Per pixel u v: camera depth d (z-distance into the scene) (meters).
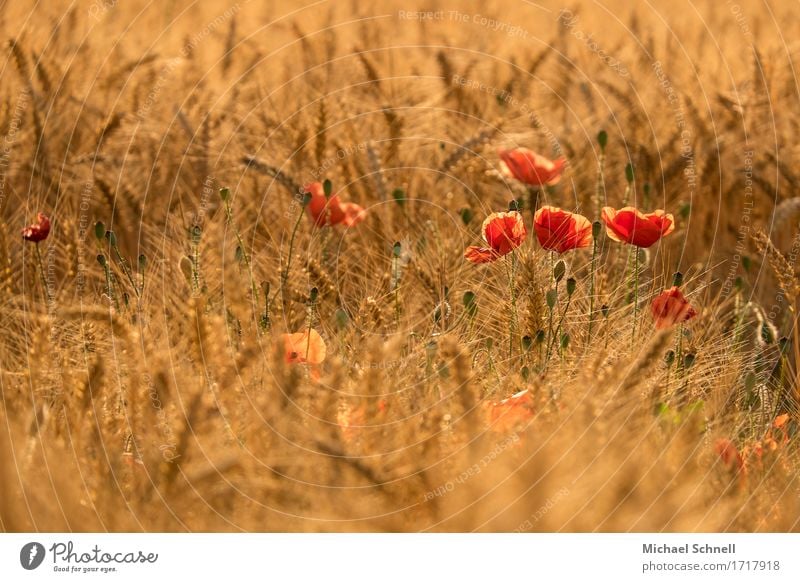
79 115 9.65
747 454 8.99
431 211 9.59
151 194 9.61
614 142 9.80
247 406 8.92
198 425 8.88
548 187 9.64
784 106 9.83
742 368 9.20
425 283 9.30
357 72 9.88
